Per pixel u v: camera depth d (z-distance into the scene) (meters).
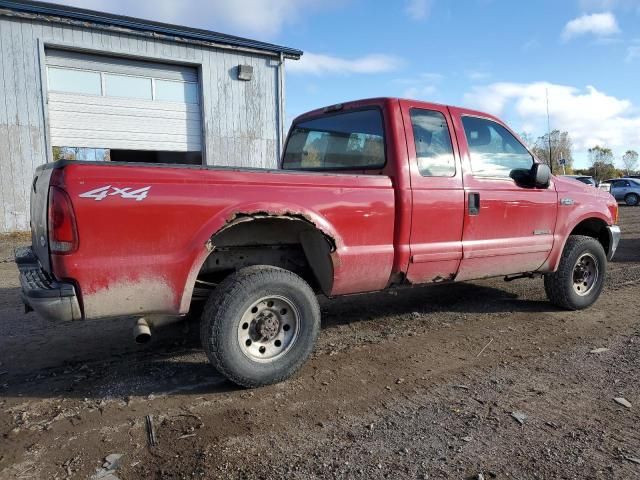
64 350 4.50
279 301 3.71
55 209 3.05
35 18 11.54
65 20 11.88
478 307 5.93
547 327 5.16
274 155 15.55
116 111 13.23
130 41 12.91
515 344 4.64
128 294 3.23
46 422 3.17
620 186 32.25
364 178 4.12
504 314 5.65
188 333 4.91
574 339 4.79
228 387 3.69
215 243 3.90
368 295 6.50
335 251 3.96
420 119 4.55
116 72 13.15
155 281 3.29
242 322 3.58
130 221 3.19
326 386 3.71
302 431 3.06
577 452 2.84
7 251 10.20
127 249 3.20
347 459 2.76
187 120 14.30
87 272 3.10
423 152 4.49
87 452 2.83
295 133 5.69
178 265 3.33
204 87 14.15
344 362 4.18
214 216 3.43
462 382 3.79
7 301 6.31
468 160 4.80
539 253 5.36
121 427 3.11
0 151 11.54
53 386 3.72
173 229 3.31
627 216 21.86
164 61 13.59
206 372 3.98
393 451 2.84
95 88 12.91
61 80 12.46
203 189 3.41
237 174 3.55
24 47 11.61
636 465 2.71
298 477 2.60
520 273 5.50
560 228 5.52
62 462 2.74
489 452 2.83
